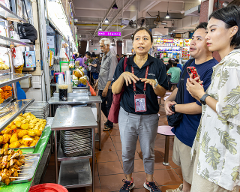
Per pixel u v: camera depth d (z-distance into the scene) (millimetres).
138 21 13305
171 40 10430
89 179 1909
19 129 1645
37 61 2461
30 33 2195
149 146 1786
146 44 1615
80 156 1771
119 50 24438
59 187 1367
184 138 1472
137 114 1699
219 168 974
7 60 1922
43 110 2115
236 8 953
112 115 1887
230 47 1010
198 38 1390
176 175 2273
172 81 6426
